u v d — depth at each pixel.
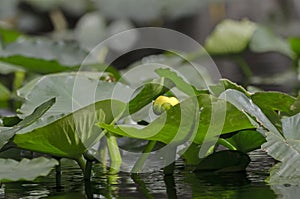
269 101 4.72
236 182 4.57
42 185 4.59
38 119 4.52
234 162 4.66
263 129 4.57
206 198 4.46
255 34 7.86
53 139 4.54
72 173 4.69
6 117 4.69
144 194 4.51
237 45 7.68
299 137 4.57
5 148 4.60
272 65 10.35
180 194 4.50
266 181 4.54
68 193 4.53
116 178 4.63
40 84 4.73
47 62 6.56
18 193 4.54
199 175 4.64
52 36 11.20
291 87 7.22
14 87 7.29
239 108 4.51
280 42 8.08
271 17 11.25
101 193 4.52
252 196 4.46
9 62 6.67
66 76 4.74
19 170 4.48
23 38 9.17
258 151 4.84
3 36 9.09
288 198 4.43
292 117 4.60
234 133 4.63
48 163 4.50
